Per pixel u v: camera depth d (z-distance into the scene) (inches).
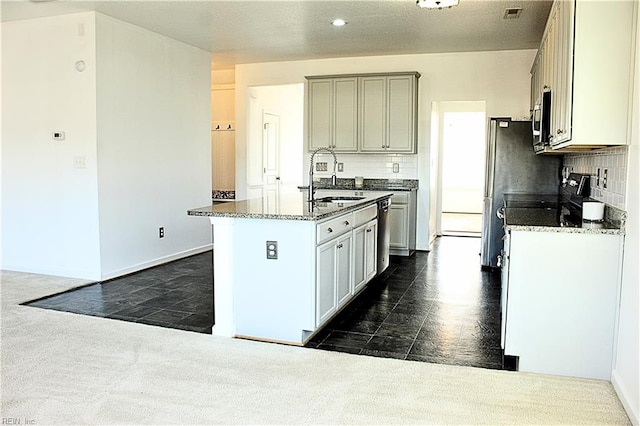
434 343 138.7
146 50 221.6
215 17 201.0
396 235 262.5
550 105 144.8
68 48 199.0
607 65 107.6
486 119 262.8
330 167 289.9
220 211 141.7
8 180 216.5
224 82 331.0
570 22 109.3
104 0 179.8
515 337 119.5
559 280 115.9
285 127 365.1
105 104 200.8
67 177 204.2
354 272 170.1
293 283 136.6
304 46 252.4
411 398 105.5
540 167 222.8
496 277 215.8
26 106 209.6
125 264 215.2
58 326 148.6
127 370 118.0
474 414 99.0
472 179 466.0
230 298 142.1
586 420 97.3
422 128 273.7
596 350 115.3
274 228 137.0
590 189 151.1
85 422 94.8
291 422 95.5
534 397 106.3
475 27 212.1
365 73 269.1
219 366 121.0
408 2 178.9
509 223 121.3
